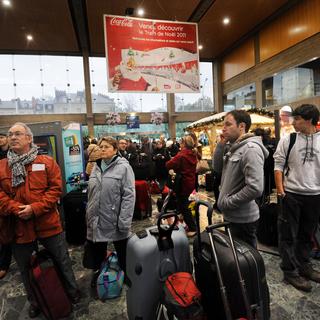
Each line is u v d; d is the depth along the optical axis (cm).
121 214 198
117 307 190
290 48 804
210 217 142
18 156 178
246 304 120
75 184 362
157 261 147
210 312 140
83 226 308
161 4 736
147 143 638
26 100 1062
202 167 423
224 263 129
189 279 137
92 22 817
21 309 195
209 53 1176
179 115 1218
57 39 925
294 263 204
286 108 379
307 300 186
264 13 830
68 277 194
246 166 153
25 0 677
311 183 198
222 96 1232
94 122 1119
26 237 176
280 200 210
